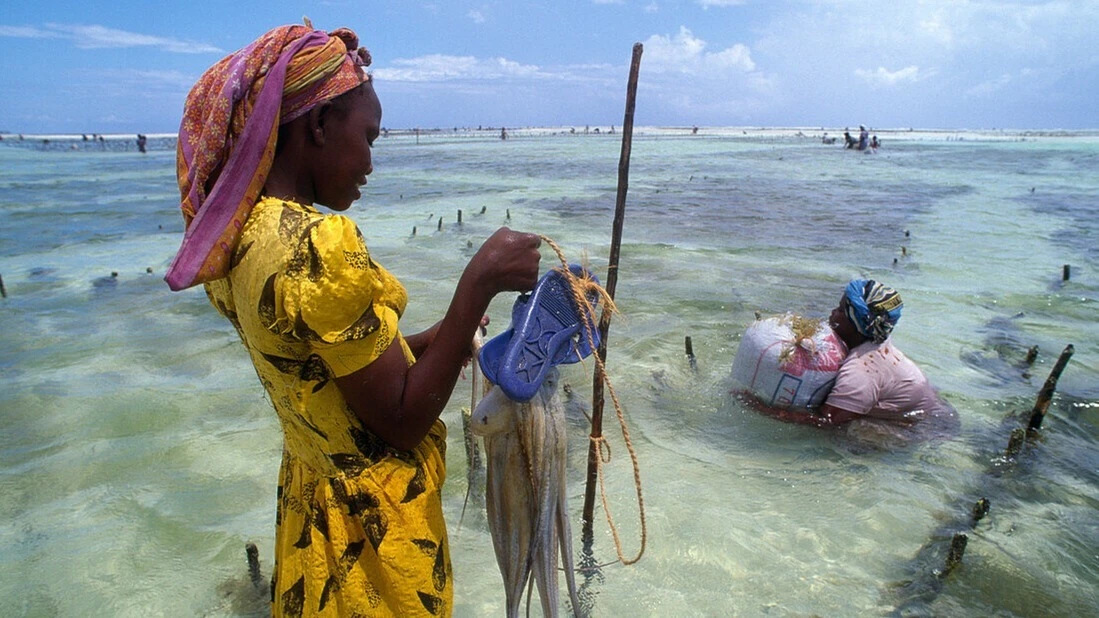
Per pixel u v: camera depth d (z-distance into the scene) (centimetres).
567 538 224
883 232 1338
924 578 347
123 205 1883
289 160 164
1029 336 715
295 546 178
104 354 684
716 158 3909
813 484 435
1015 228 1381
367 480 170
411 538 174
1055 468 454
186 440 503
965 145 5791
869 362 508
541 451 206
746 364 544
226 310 171
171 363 660
